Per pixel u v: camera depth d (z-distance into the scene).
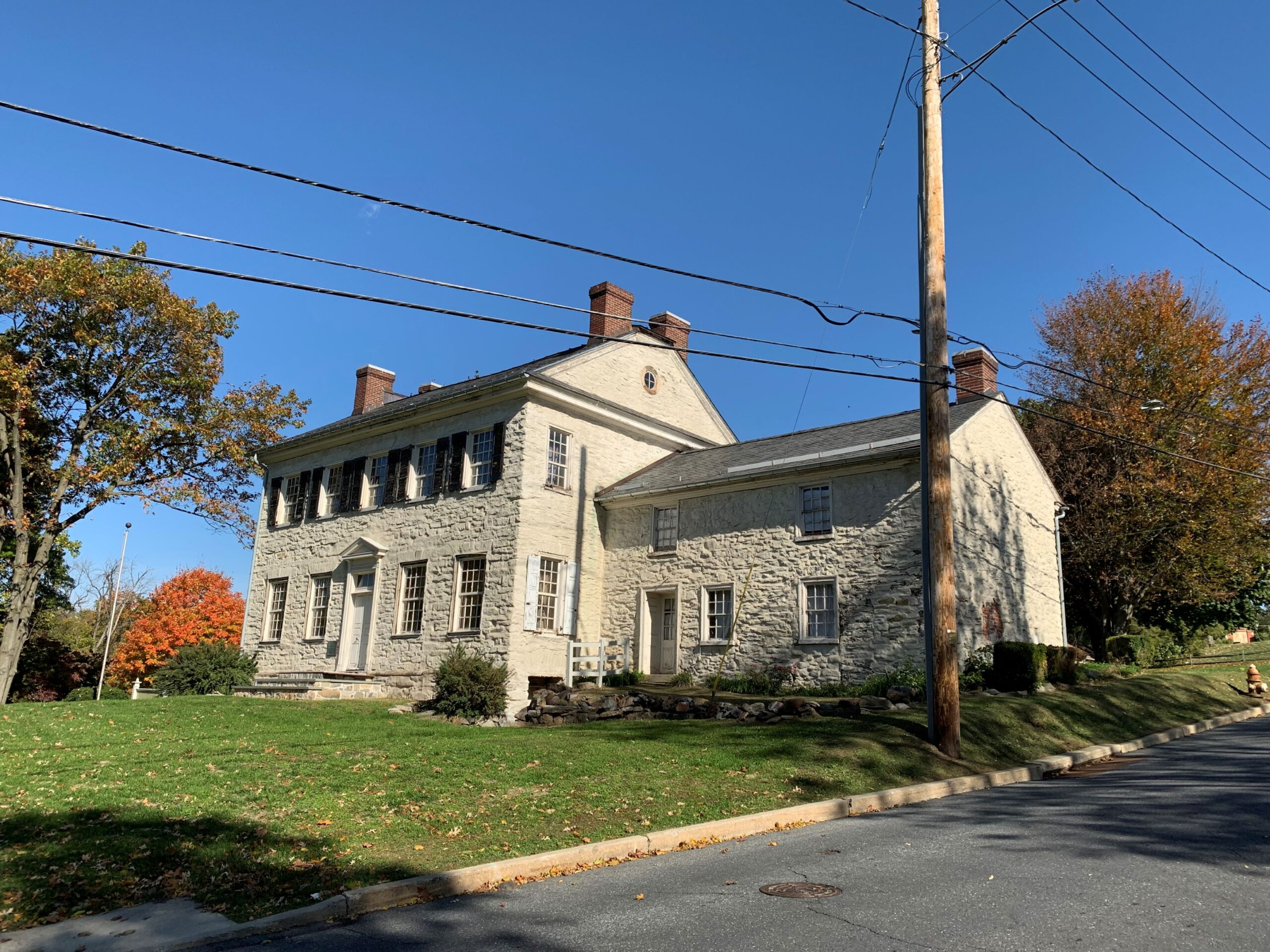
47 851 7.00
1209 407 27.16
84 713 15.84
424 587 22.83
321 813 8.52
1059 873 6.45
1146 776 11.36
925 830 8.42
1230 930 5.09
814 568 19.19
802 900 6.02
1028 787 11.25
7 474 26.06
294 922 5.80
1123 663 25.97
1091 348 29.61
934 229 13.13
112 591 55.56
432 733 14.33
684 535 21.75
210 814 8.29
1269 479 26.14
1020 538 21.45
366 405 31.64
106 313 24.58
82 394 26.20
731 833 8.59
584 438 23.11
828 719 14.45
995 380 22.02
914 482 18.03
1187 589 27.95
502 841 7.86
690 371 27.39
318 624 25.78
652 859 7.71
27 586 24.28
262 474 29.16
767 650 19.56
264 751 12.09
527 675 20.39
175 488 26.09
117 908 5.99
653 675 21.78
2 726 14.00
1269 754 12.77
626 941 5.28
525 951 5.17
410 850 7.49
